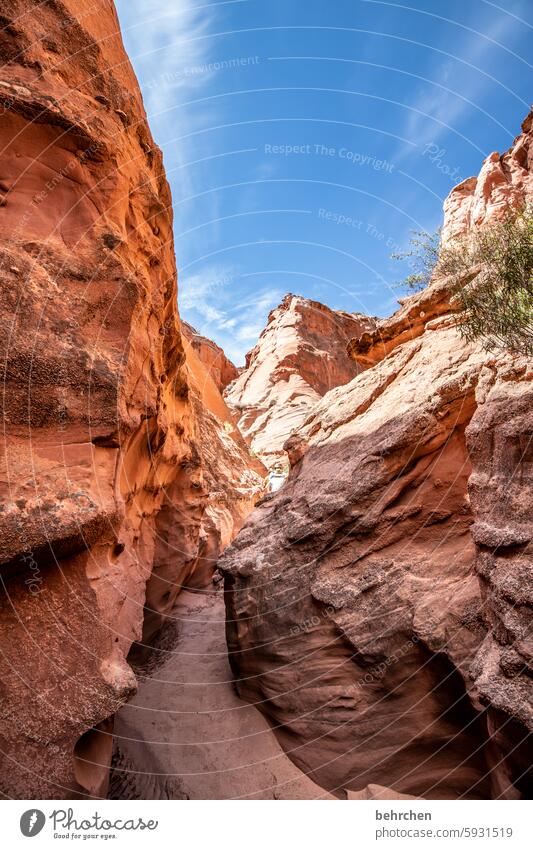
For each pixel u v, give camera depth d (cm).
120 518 374
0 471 281
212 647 838
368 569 515
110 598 347
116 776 507
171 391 849
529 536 322
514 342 400
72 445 333
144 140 561
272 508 759
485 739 369
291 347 4169
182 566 989
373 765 440
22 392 304
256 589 604
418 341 715
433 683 423
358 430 668
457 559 469
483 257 458
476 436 422
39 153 368
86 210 402
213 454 1734
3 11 358
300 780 475
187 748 539
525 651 284
